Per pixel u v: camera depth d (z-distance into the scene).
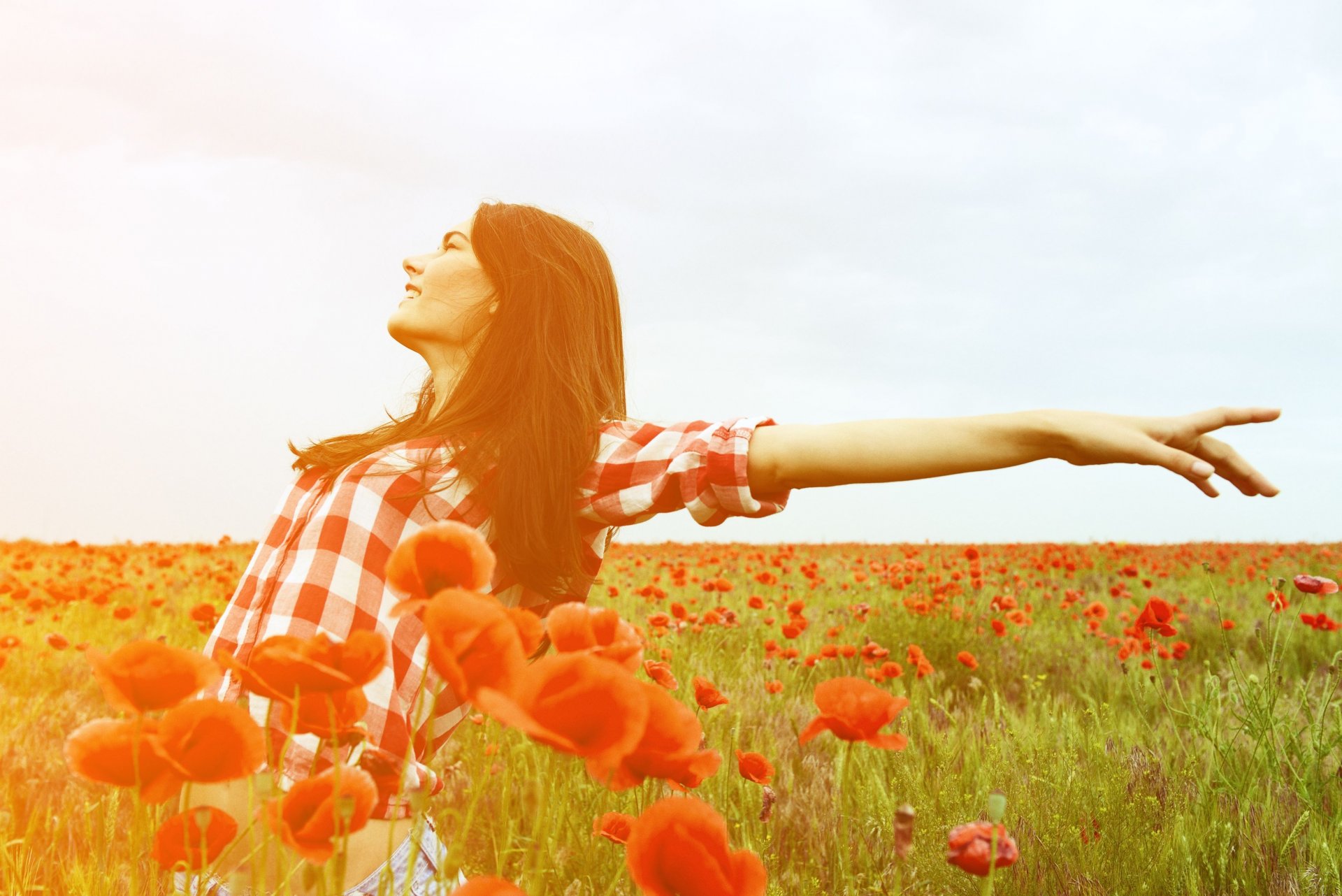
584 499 1.69
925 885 2.60
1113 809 2.92
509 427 1.69
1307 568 13.02
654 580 7.40
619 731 0.74
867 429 1.44
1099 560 13.73
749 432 1.49
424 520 1.60
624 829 1.57
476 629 0.74
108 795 2.45
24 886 1.85
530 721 0.69
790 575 11.41
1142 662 4.84
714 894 0.82
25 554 11.32
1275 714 4.15
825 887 2.61
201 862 0.87
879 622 7.05
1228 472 1.35
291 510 1.82
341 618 1.48
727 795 2.68
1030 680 5.37
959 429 1.38
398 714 1.39
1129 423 1.31
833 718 1.25
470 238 2.02
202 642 6.39
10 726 3.82
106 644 6.42
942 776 3.31
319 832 0.81
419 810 0.88
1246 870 2.75
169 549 14.02
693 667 4.89
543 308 1.84
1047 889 2.64
